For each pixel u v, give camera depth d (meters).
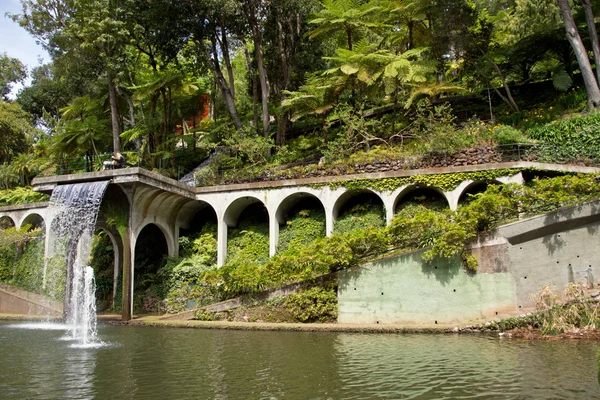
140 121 30.53
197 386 8.55
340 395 7.81
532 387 7.97
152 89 28.67
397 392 7.91
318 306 16.59
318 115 29.31
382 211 21.20
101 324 18.80
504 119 24.66
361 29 27.66
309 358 10.84
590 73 22.44
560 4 23.42
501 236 15.20
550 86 27.31
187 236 24.88
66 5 29.08
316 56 32.28
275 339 13.82
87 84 33.03
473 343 12.38
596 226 14.70
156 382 8.91
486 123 24.70
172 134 30.72
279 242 22.36
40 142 40.00
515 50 26.61
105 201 20.31
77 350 12.52
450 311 15.31
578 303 13.45
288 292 17.20
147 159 30.17
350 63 24.12
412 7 26.28
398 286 15.98
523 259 14.99
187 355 11.51
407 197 21.42
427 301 15.60
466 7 26.45
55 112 49.84
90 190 19.27
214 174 25.16
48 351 12.38
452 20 25.91
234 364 10.36
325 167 21.94
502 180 18.89
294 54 31.52
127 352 12.12
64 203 19.69
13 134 40.25
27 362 10.95
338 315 16.50
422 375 9.00
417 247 16.27
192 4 28.25
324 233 22.03
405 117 27.05
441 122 22.50
